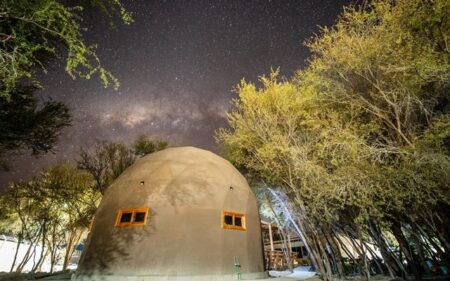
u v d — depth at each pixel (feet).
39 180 66.74
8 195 66.49
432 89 26.68
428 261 37.01
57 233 73.10
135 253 36.19
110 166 68.90
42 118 28.12
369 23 28.04
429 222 29.76
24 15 16.60
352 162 27.27
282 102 39.75
